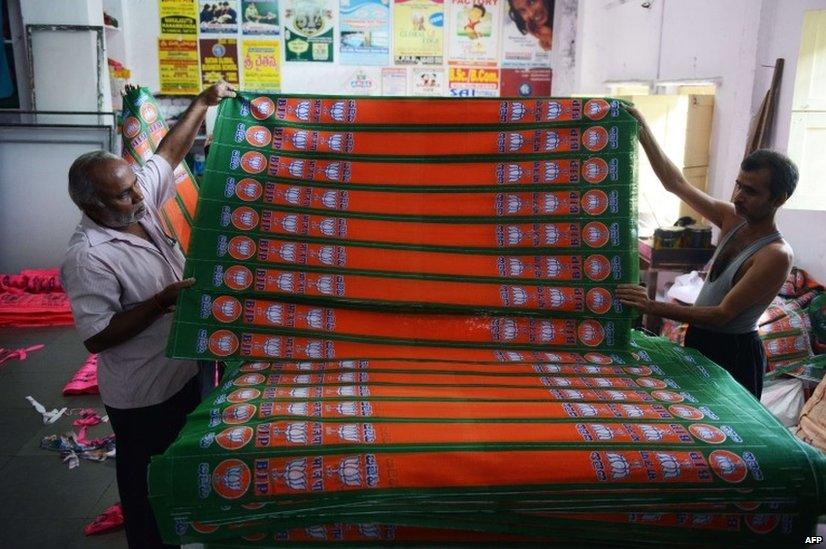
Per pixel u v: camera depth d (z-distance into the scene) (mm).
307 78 6840
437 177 2268
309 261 2152
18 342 4836
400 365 1982
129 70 6477
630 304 2119
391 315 2139
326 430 1610
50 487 3002
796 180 2158
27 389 4043
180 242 2494
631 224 2168
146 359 2125
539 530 1574
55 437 3418
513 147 2279
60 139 5855
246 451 1549
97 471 3133
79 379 4074
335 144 2301
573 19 6891
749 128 4043
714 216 2480
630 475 1553
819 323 3486
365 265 2160
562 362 2053
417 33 6855
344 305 2125
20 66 6000
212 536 1532
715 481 1559
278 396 1775
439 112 2320
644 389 1903
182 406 2283
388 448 1568
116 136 5965
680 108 4434
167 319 2170
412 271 2162
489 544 1614
